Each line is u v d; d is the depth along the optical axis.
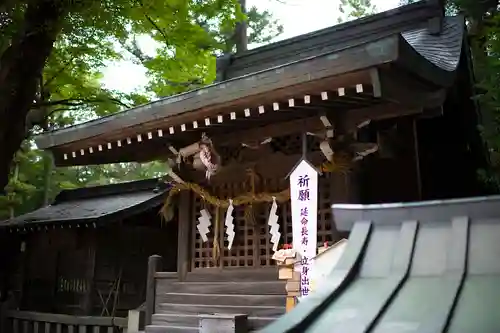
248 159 7.09
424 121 7.48
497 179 9.10
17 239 12.44
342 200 6.07
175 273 7.61
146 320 7.60
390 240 2.18
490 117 8.38
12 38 10.24
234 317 5.99
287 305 5.70
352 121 5.84
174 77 13.41
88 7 9.89
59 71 12.95
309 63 5.02
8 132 10.13
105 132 7.07
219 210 7.39
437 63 5.80
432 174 7.51
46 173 19.73
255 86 5.48
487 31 8.89
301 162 6.05
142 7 10.87
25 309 11.72
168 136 7.09
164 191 9.20
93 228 10.80
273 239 6.63
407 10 8.94
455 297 1.71
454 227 2.04
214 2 11.91
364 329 1.66
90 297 10.51
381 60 4.43
